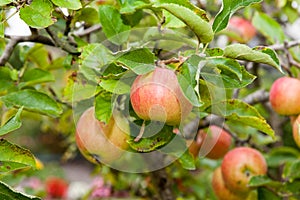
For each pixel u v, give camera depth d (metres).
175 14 0.78
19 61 1.09
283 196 1.12
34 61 1.12
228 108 0.92
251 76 0.83
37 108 0.94
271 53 0.82
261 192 1.13
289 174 1.14
